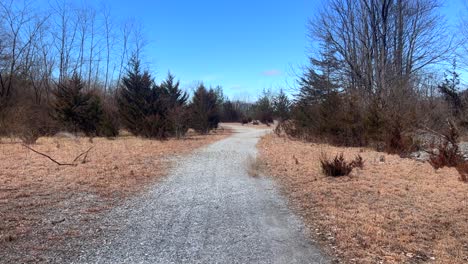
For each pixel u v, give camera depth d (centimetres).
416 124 1725
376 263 437
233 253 462
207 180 969
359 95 2152
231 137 2878
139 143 1956
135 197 763
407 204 694
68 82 2853
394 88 2302
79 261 432
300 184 895
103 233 533
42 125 2398
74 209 657
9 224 561
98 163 1162
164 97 2727
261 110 6575
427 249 481
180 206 697
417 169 1067
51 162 1161
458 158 1113
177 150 1694
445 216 618
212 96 4091
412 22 2723
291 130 2586
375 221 589
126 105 2591
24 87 3234
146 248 476
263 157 1434
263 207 692
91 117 2619
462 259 450
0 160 1188
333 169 982
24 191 774
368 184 871
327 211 654
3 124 2042
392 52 2719
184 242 500
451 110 2223
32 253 454
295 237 525
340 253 466
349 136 1923
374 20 2702
